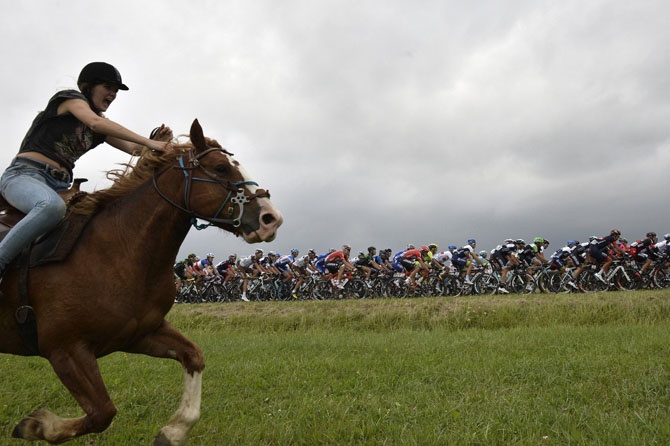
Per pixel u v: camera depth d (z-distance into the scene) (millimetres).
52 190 3111
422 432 3551
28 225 2941
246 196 3131
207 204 3148
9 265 3043
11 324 3092
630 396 4234
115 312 2957
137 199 3221
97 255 3041
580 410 3914
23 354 3262
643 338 7074
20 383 5758
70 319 2883
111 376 6082
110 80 3439
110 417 2848
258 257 19719
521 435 3443
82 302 2904
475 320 11367
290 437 3680
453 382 5105
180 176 3197
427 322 11617
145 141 3316
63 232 3090
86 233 3121
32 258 3004
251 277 19484
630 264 14727
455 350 7062
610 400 4254
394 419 3957
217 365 6695
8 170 3227
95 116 3189
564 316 10969
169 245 3205
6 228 3135
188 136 3529
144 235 3137
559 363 5570
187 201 3172
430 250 17562
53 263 2990
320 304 13633
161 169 3285
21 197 3076
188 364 3209
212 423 4113
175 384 5625
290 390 5098
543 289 15078
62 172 3330
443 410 4098
